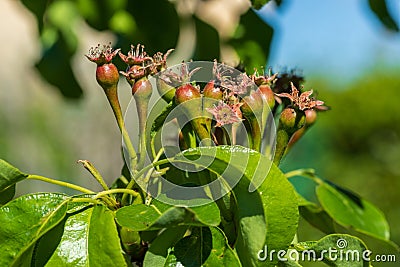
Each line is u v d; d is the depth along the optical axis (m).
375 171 2.00
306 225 1.47
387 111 2.12
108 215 0.39
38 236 0.38
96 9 0.67
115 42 0.67
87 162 0.41
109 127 1.65
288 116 0.41
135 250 0.41
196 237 0.40
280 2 0.67
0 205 0.42
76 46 0.79
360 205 0.54
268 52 0.66
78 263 0.39
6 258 0.39
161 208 0.40
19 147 1.81
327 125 2.13
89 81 1.61
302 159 2.02
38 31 0.79
